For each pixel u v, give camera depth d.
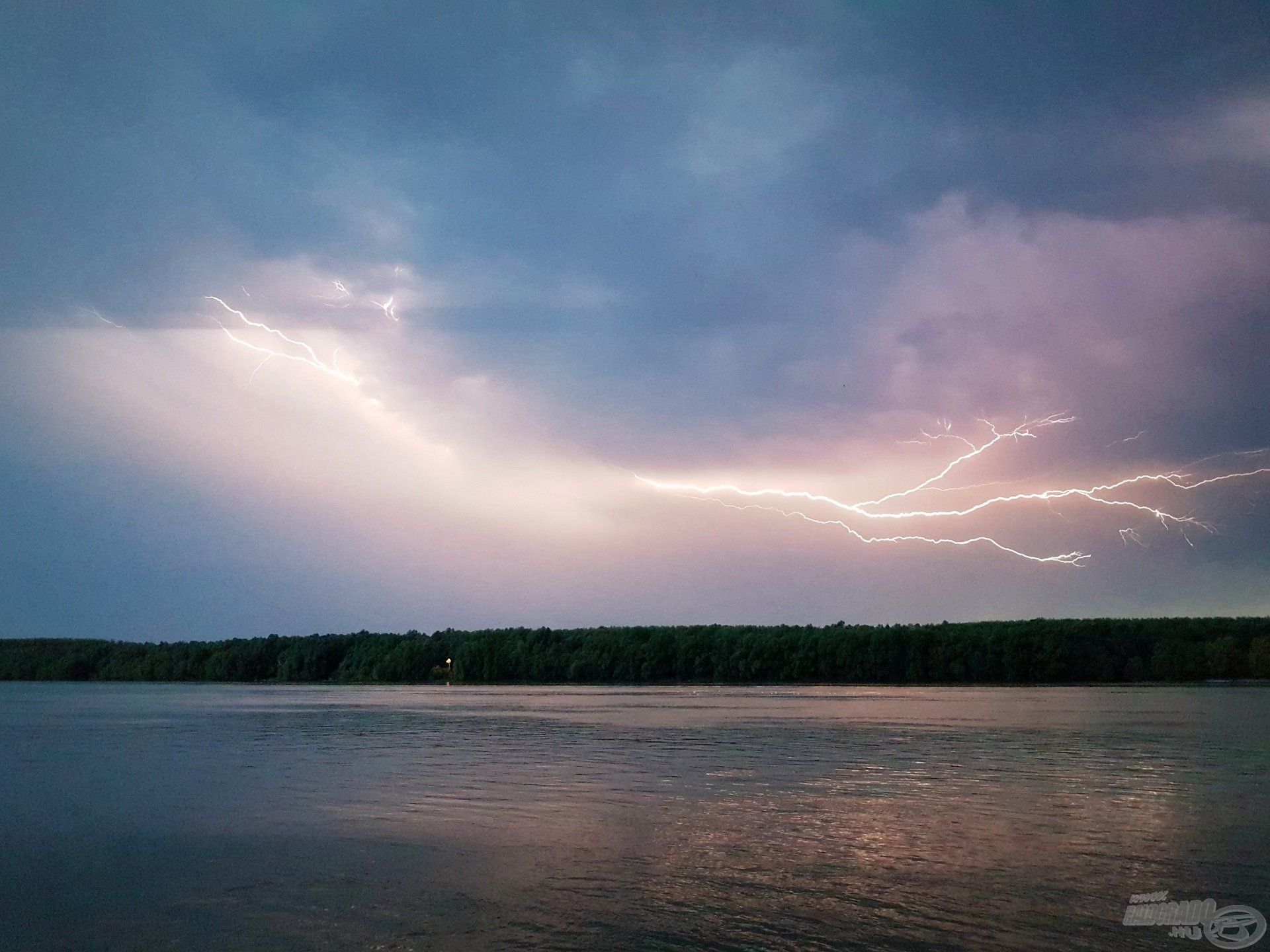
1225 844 31.70
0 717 103.62
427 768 53.22
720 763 54.06
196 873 28.83
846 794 42.09
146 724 91.44
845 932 22.89
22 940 23.11
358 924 23.70
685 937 22.56
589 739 69.94
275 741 71.31
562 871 28.36
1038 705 109.56
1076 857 29.86
